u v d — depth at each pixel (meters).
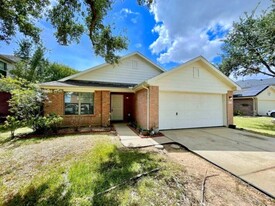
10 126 7.38
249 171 3.81
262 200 2.73
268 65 13.25
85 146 5.82
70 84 9.99
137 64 13.30
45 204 2.65
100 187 3.11
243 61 14.14
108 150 5.30
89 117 10.40
